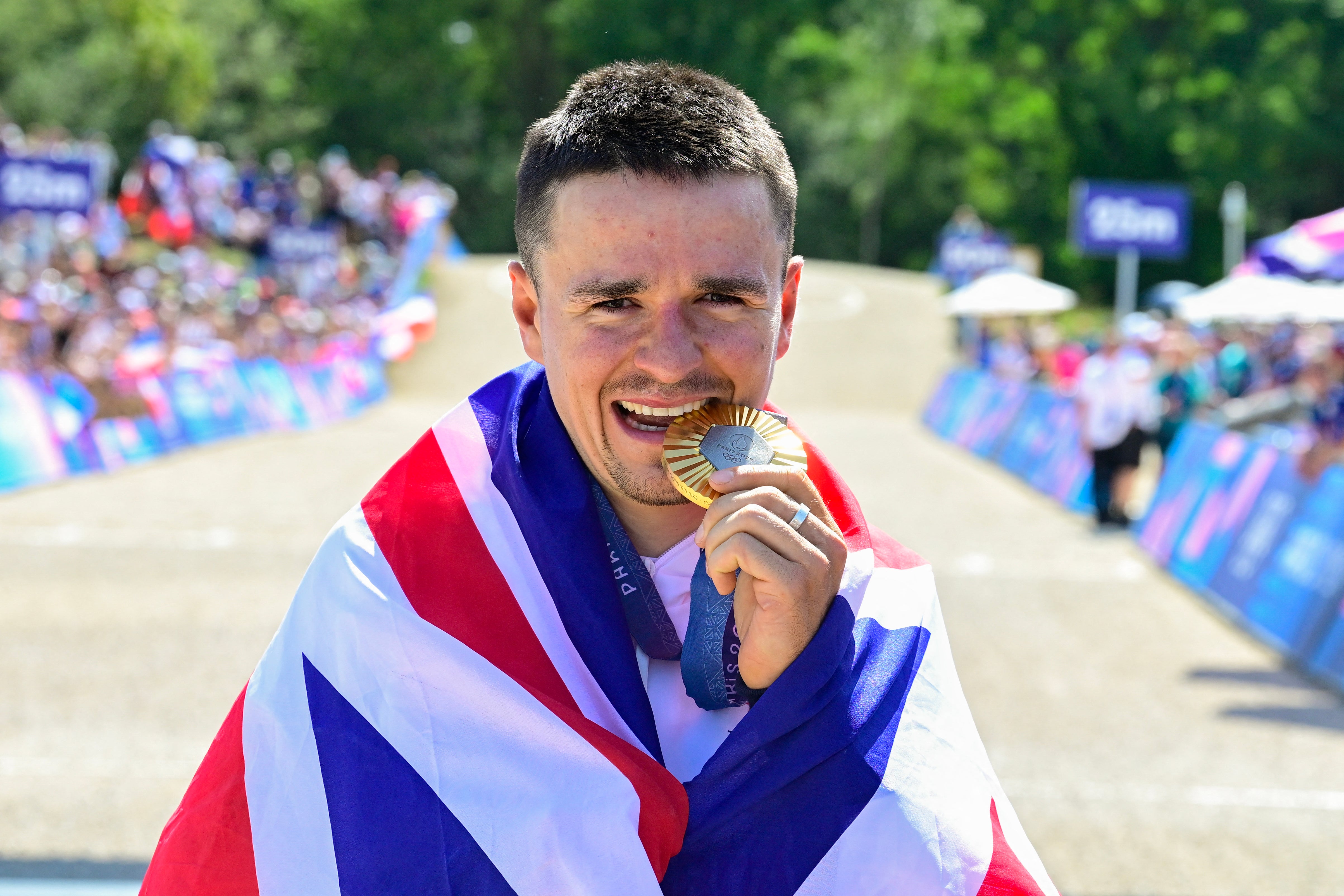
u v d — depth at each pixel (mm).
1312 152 41875
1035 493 12938
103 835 3963
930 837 1300
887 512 11281
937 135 47344
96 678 5707
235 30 41469
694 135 1245
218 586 7551
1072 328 35469
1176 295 25672
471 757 1298
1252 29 42031
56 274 16500
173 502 10461
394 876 1265
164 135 27562
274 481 11977
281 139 41375
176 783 4449
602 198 1243
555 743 1292
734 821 1280
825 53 45125
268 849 1298
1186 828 4312
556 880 1249
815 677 1263
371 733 1313
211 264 22062
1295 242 9227
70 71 34469
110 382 12930
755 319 1293
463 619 1342
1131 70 42188
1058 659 6520
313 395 18297
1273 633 6926
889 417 22984
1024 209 45188
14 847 3834
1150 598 8078
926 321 28672
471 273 30250
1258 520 7773
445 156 44062
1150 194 19438
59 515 9656
